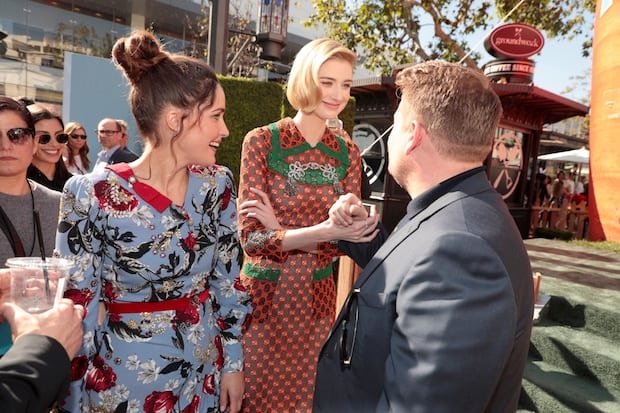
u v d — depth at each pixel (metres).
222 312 1.46
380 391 1.06
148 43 1.17
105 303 1.27
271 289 1.89
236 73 12.16
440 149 1.10
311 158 1.94
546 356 2.89
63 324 0.94
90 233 1.19
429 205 1.10
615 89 6.18
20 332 0.90
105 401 1.22
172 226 1.25
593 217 6.64
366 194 2.76
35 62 13.08
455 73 1.10
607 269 4.23
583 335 2.88
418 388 0.87
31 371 0.81
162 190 1.26
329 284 2.06
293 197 1.90
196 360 1.32
